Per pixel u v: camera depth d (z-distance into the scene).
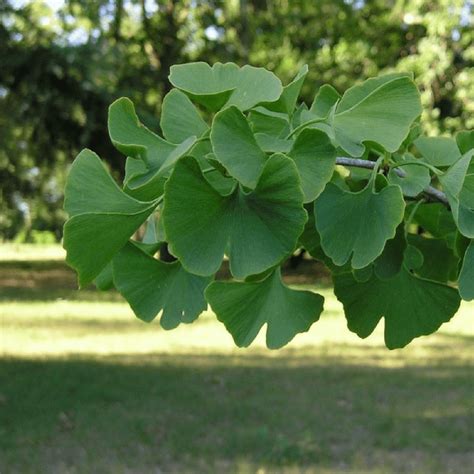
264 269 0.84
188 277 1.01
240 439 6.55
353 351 11.60
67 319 15.21
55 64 18.62
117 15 19.86
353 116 0.94
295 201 0.84
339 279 1.07
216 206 0.85
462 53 18.39
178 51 20.77
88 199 0.91
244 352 11.52
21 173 24.75
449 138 1.21
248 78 0.99
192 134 1.05
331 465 5.93
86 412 7.43
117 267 1.01
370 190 0.94
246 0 19.92
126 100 0.97
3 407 7.59
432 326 1.08
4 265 29.00
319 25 20.47
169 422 7.16
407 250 1.13
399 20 19.55
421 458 6.10
